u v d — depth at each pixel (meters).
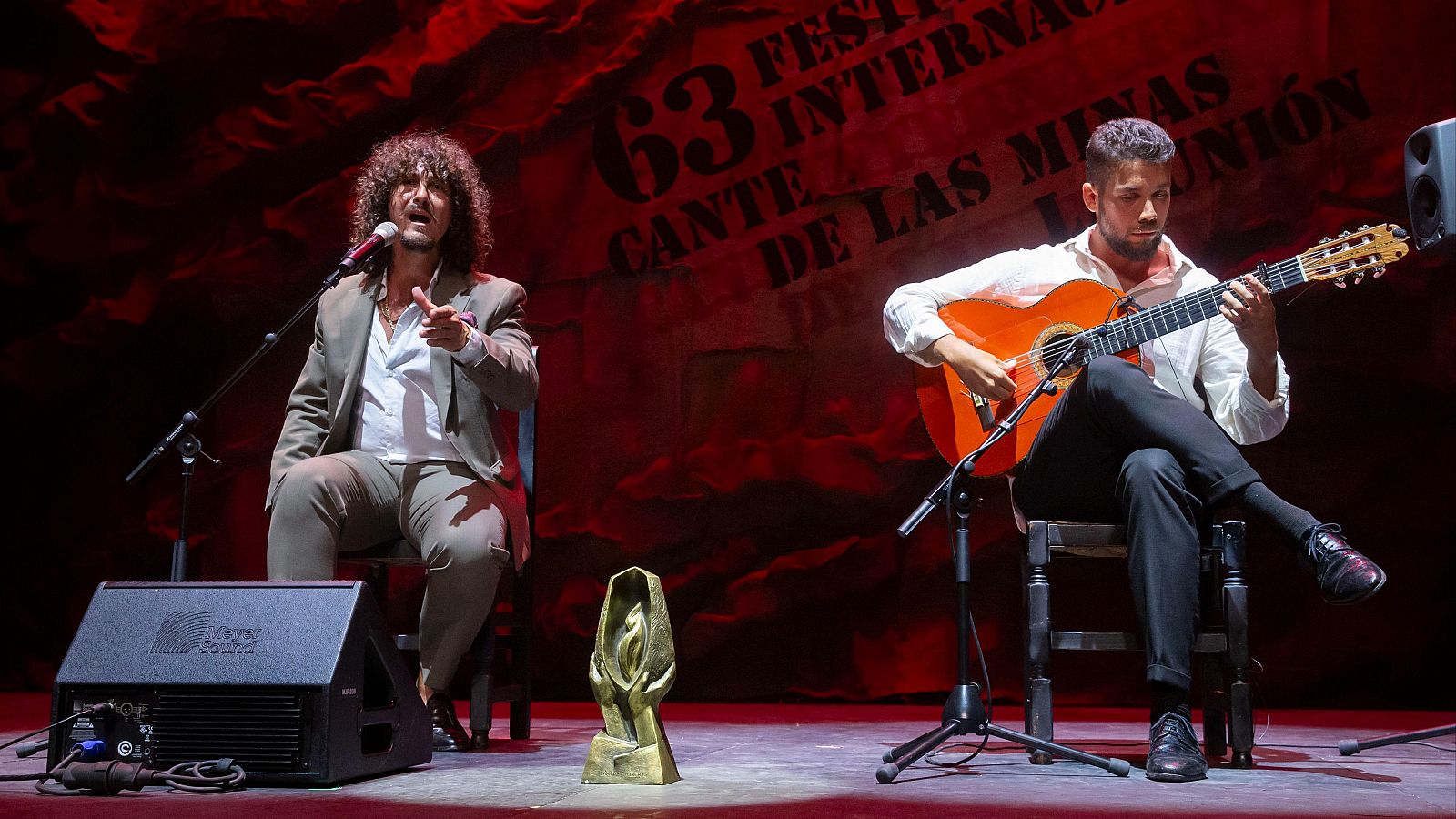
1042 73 4.42
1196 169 4.27
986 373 2.45
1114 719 3.53
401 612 4.77
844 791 1.81
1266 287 2.22
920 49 4.54
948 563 4.36
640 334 4.70
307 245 5.01
